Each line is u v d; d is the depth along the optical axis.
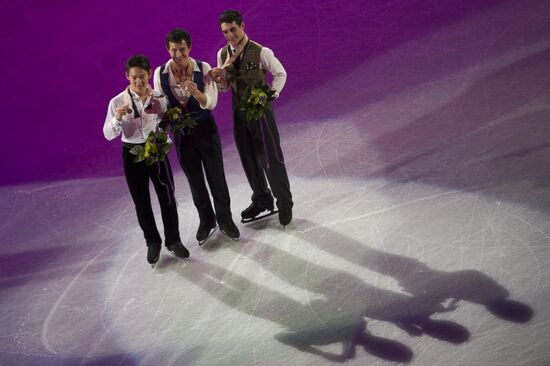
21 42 35.75
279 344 18.00
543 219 20.84
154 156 19.77
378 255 20.72
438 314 18.09
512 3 33.66
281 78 21.14
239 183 25.64
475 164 24.08
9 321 20.38
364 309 18.73
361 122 27.98
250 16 35.59
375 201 23.23
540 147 24.14
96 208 25.61
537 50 29.84
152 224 21.50
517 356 16.39
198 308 19.80
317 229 22.39
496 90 27.95
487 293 18.47
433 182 23.62
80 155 29.11
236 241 22.58
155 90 20.38
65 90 32.75
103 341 19.08
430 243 20.78
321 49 33.00
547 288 18.27
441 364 16.56
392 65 31.14
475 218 21.45
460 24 32.91
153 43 34.47
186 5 36.88
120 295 20.88
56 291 21.44
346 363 17.03
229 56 21.06
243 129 21.88
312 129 28.08
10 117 31.69
